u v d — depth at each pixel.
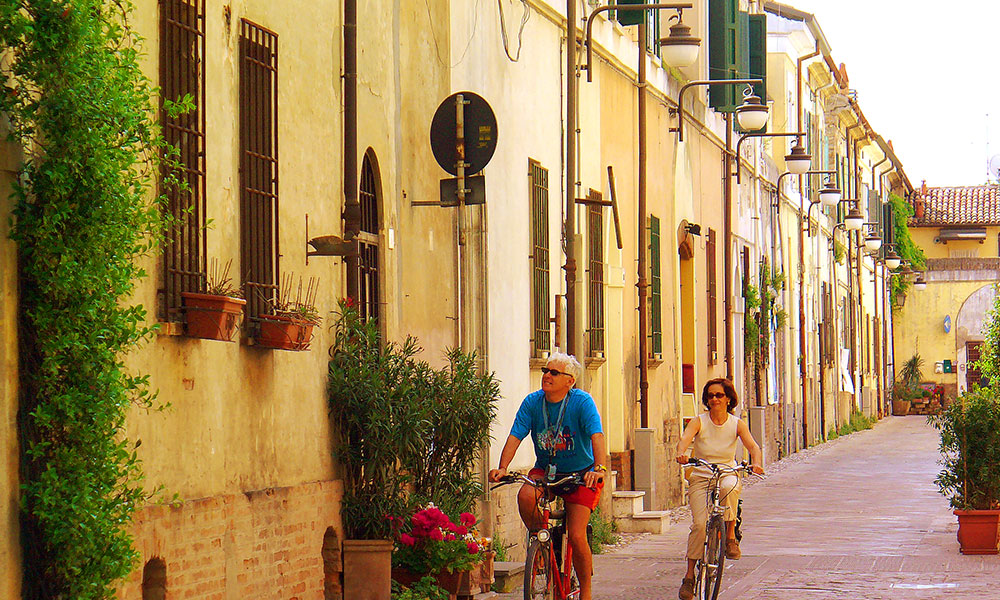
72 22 8.15
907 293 90.00
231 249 11.52
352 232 13.84
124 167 8.62
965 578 17.59
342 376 13.48
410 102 15.96
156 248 9.70
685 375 32.31
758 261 42.38
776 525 24.91
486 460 17.50
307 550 12.77
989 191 97.62
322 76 13.49
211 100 11.19
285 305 12.32
